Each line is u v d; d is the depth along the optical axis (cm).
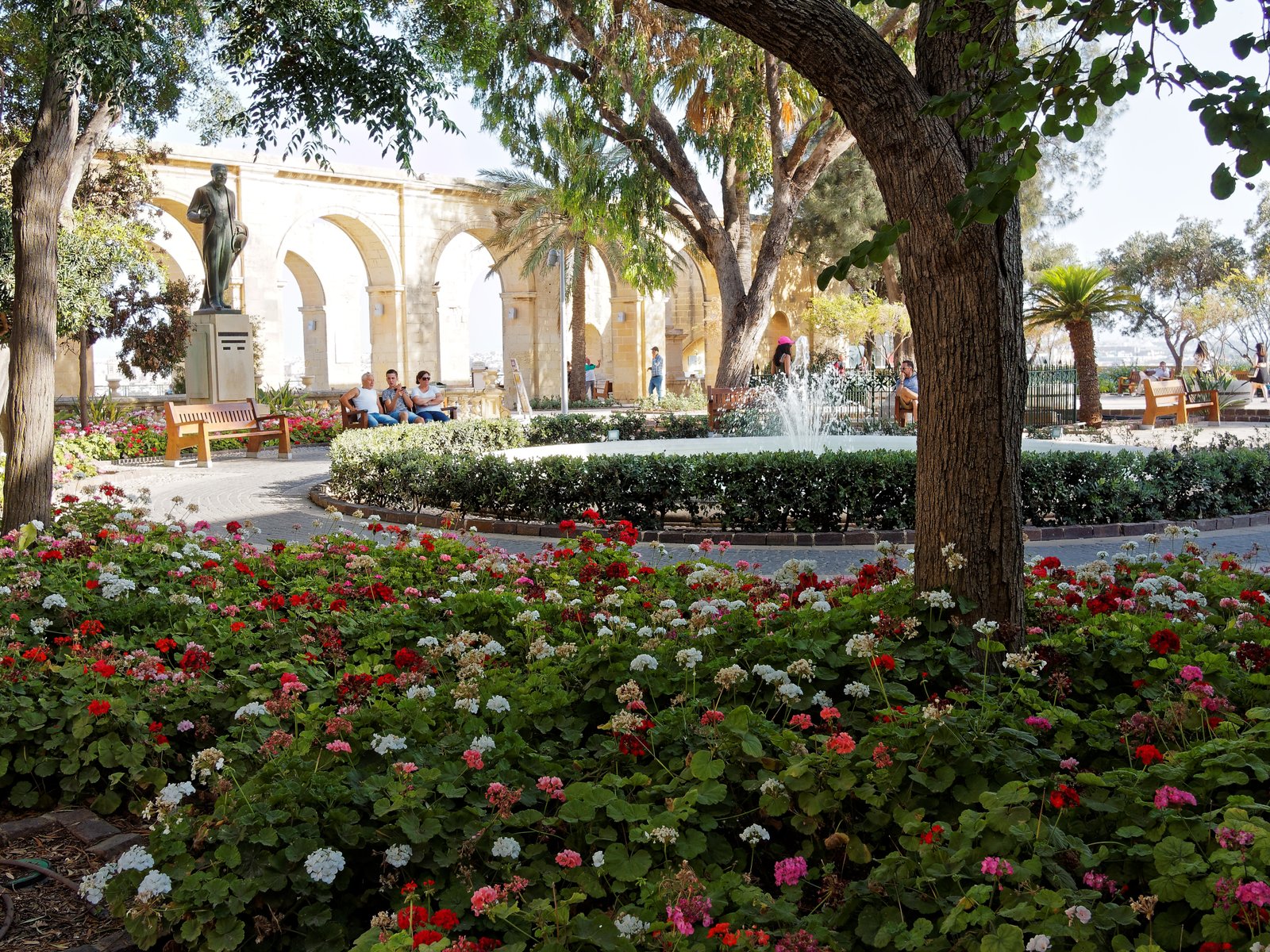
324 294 3453
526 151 1864
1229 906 210
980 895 214
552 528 939
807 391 1922
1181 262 4697
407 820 258
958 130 298
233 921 241
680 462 948
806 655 354
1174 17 282
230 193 1792
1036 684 356
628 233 1981
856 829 272
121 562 549
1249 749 275
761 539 895
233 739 360
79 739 352
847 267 290
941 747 283
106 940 272
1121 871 248
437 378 3388
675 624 398
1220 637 397
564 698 339
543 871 254
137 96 997
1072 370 2248
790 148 2161
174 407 1575
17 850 326
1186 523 938
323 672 403
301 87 719
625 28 1711
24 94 1330
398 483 1084
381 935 223
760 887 273
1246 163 262
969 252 366
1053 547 861
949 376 377
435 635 447
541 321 3688
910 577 427
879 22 1625
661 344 3831
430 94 736
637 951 221
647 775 285
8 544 607
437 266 3369
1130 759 289
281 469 1546
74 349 2033
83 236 1382
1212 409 2220
